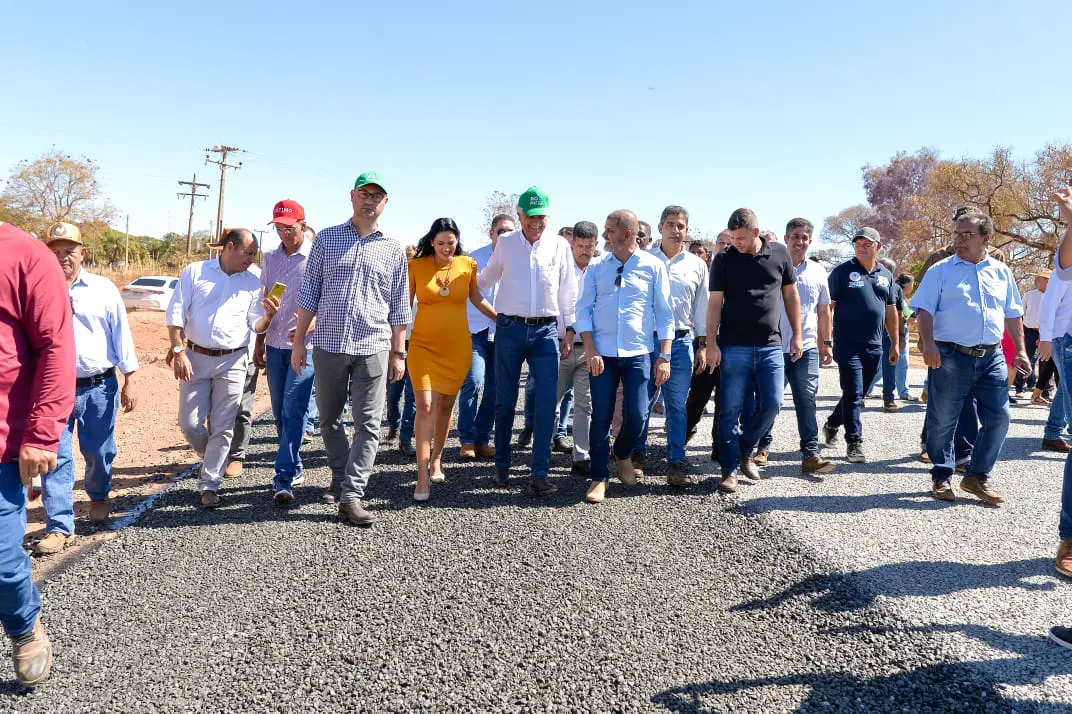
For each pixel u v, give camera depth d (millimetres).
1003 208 32719
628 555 3883
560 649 2881
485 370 6195
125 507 4926
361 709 2482
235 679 2678
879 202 62000
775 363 5027
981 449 4770
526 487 5238
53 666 2777
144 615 3191
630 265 4891
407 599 3346
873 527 4277
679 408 5262
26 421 2514
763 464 5945
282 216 5070
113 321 4484
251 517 4551
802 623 3074
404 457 6227
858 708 2447
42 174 45062
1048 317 4156
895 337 7305
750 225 4863
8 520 2498
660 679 2654
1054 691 2488
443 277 4941
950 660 2705
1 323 2430
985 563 3693
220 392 4840
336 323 4418
